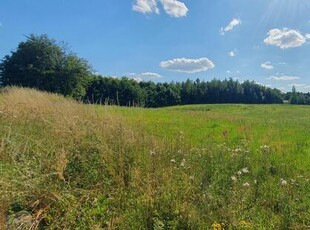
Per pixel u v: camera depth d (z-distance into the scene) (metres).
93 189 4.75
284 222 3.98
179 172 5.17
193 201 4.43
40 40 50.56
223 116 19.14
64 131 6.05
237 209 4.17
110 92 60.03
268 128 12.70
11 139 5.81
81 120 6.90
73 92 51.59
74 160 5.30
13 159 4.97
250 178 5.36
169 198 4.25
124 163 5.34
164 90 91.31
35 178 4.50
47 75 49.62
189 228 3.85
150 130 8.68
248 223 3.88
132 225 3.88
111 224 3.98
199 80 103.44
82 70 51.62
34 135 6.41
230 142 8.65
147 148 5.97
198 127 12.15
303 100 107.88
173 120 14.84
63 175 4.93
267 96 106.50
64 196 4.33
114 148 5.72
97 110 8.29
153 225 3.92
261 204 4.56
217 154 6.34
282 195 4.62
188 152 6.36
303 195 4.70
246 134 10.09
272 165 6.29
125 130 6.44
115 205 4.40
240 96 103.12
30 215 3.97
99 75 61.25
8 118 7.74
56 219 3.98
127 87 61.22
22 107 9.13
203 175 5.25
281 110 38.12
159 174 5.00
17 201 4.17
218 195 4.61
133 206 4.29
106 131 6.27
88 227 3.92
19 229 3.74
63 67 50.72
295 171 5.99
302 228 3.92
